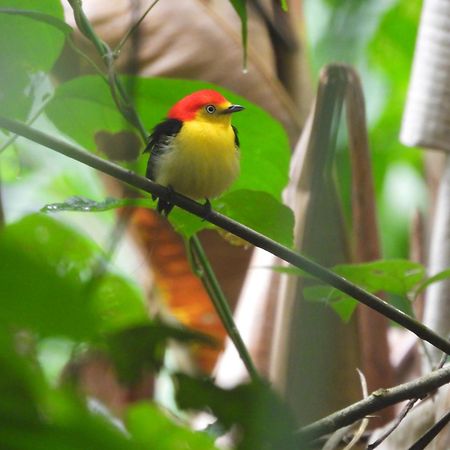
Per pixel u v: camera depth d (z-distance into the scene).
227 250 11.98
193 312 11.92
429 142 10.11
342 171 12.96
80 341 2.09
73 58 11.38
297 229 9.47
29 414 2.06
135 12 8.17
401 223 17.91
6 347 2.03
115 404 8.14
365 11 17.92
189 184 9.48
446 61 10.12
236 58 12.24
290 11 12.94
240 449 2.91
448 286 10.10
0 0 7.87
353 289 6.66
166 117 9.73
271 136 9.97
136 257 12.15
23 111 7.78
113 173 6.59
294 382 9.03
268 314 9.56
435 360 10.08
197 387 2.99
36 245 2.42
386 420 10.52
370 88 18.42
